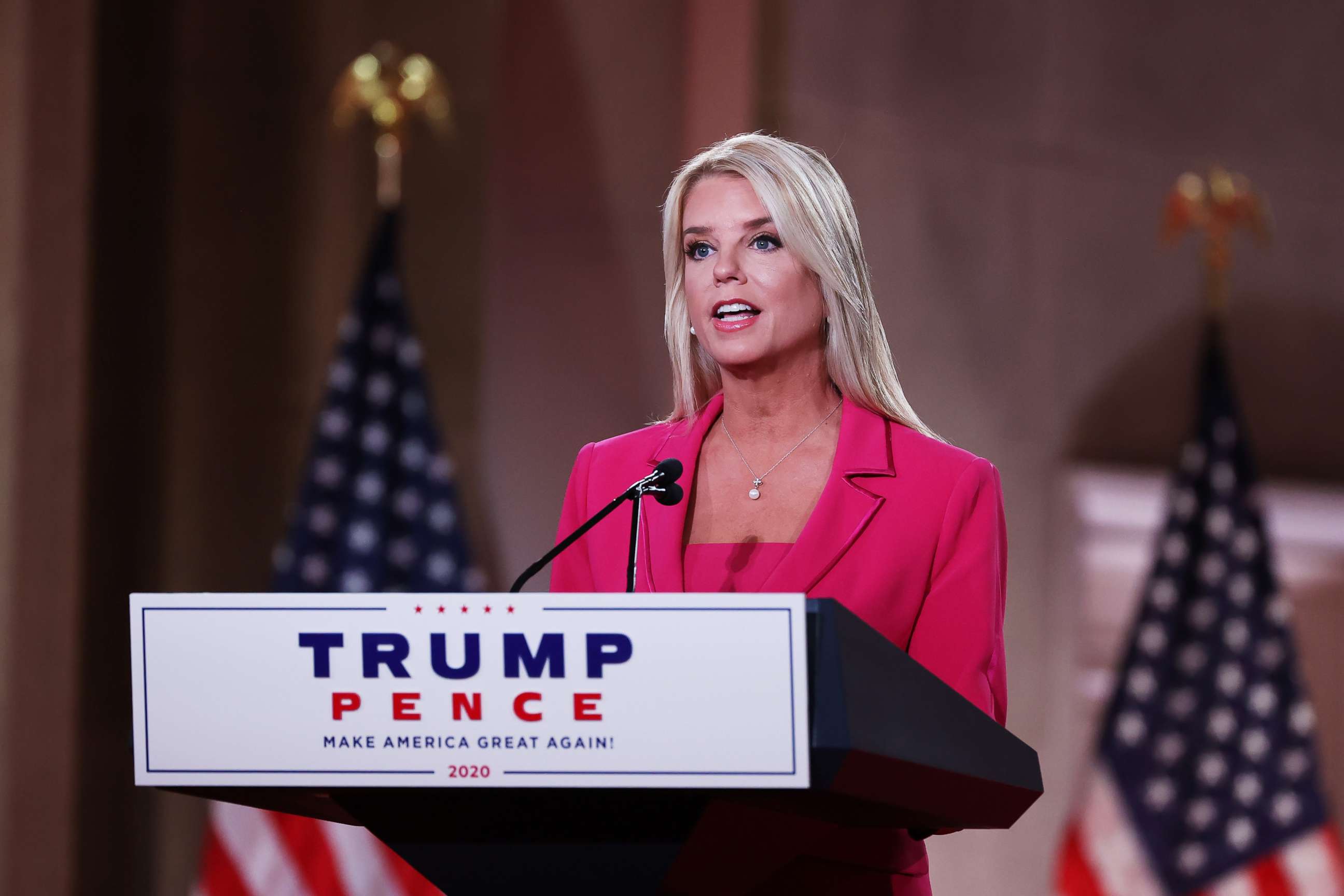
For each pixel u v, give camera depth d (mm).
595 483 7516
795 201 7055
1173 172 27031
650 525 7094
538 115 24484
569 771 4582
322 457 22234
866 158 24328
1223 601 23500
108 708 23875
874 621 6555
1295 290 27547
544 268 24250
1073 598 25312
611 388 24109
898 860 6289
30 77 23266
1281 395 27219
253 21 25359
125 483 24281
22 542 23109
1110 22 26828
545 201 24359
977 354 25203
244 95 25266
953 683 6434
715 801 4695
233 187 25188
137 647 4801
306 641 4738
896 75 24750
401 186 24594
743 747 4531
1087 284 26234
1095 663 25516
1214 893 22656
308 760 4699
